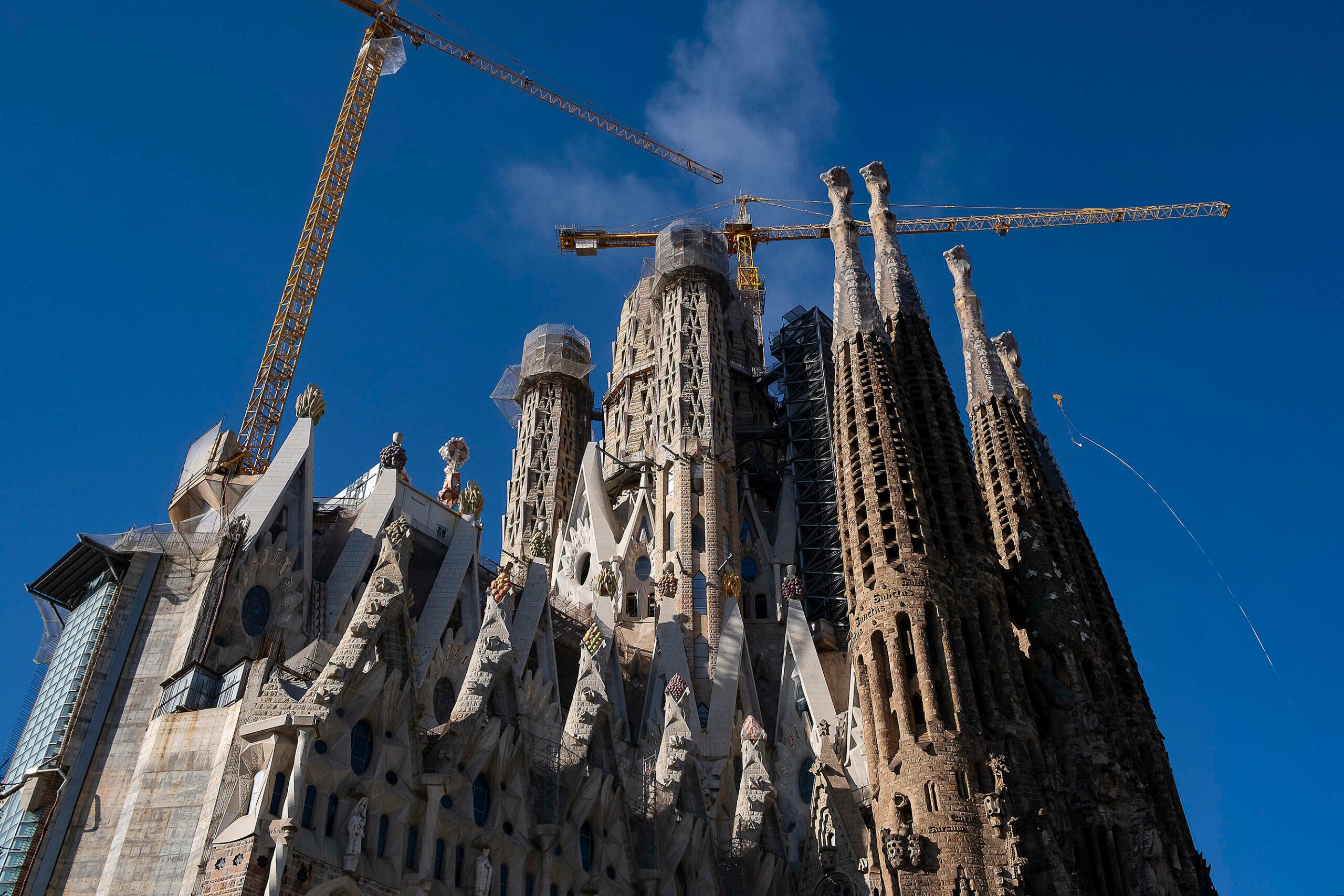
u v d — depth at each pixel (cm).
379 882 4881
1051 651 7875
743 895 6806
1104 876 6925
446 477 8588
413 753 5259
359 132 9806
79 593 6856
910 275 9575
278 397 8812
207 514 7244
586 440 11800
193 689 5562
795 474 10062
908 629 7281
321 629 6638
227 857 4566
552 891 5762
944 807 6506
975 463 9912
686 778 6956
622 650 8538
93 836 5447
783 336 10981
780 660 8756
